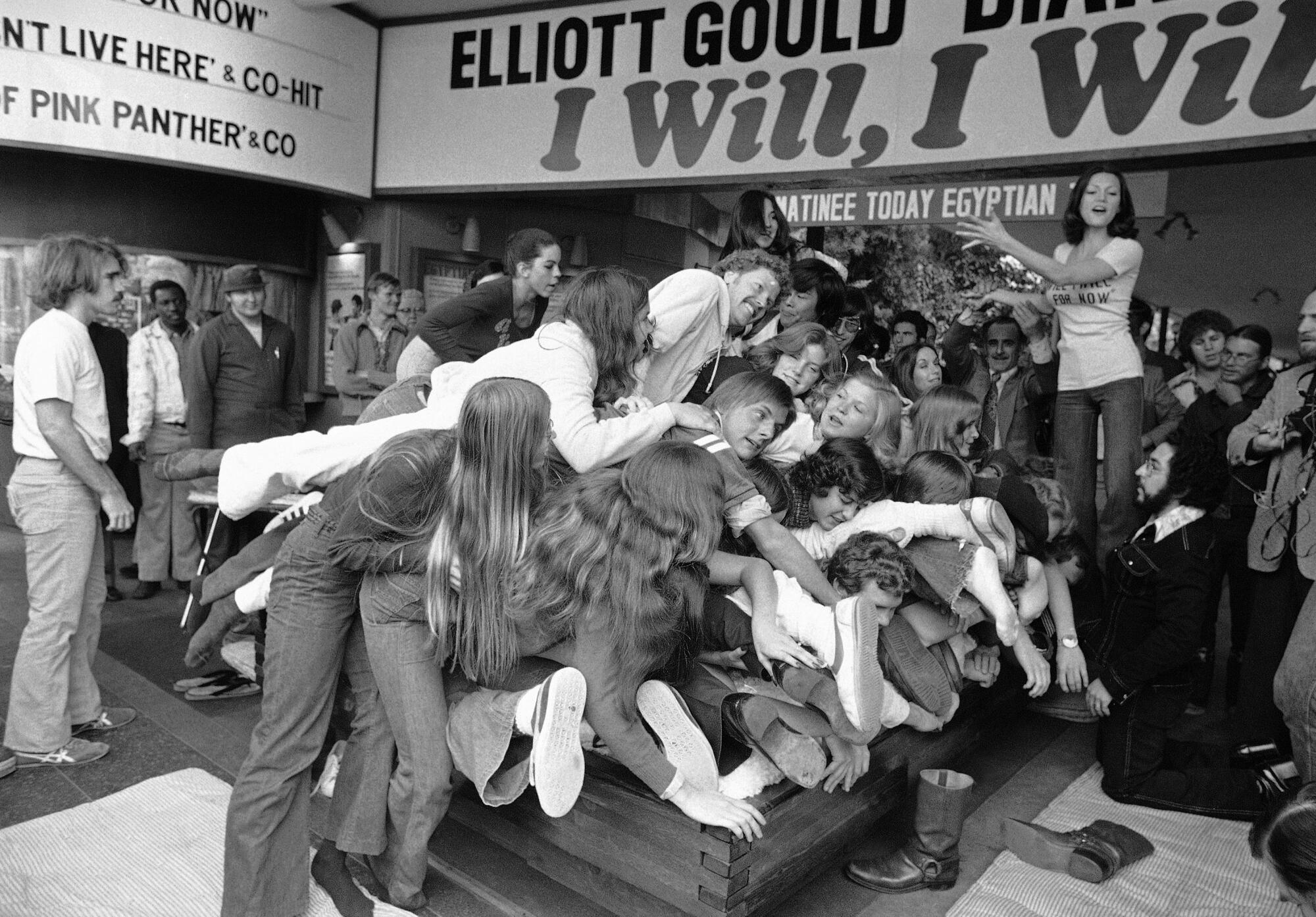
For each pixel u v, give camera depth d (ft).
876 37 16.75
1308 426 10.52
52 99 18.04
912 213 17.17
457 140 20.90
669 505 6.81
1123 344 13.25
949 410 11.06
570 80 19.53
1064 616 10.65
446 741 7.20
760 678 7.97
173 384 16.40
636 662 6.77
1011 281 20.07
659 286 9.41
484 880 8.21
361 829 7.49
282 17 19.84
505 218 23.43
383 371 20.79
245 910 7.01
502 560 6.86
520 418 6.75
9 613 14.82
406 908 7.64
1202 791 9.79
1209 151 14.55
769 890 7.14
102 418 9.91
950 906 8.01
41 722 9.87
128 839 8.46
